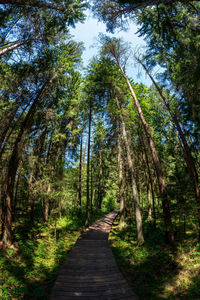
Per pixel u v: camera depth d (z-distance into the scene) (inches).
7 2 232.1
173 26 263.0
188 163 324.5
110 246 335.3
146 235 386.6
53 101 473.1
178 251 268.2
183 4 225.6
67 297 161.6
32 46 309.3
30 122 373.4
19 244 280.7
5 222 278.1
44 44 321.1
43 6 254.4
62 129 569.9
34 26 281.7
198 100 238.1
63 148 605.9
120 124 488.4
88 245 330.0
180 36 269.3
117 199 1156.5
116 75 475.8
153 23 272.4
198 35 245.0
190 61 244.2
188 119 272.7
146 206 784.3
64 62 415.5
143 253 292.4
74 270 220.8
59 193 377.1
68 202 458.9
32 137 442.6
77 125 619.8
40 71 348.8
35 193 374.6
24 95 336.5
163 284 201.5
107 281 194.2
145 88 498.6
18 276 200.4
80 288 177.9
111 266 234.8
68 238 393.1
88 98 574.6
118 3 217.2
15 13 255.1
